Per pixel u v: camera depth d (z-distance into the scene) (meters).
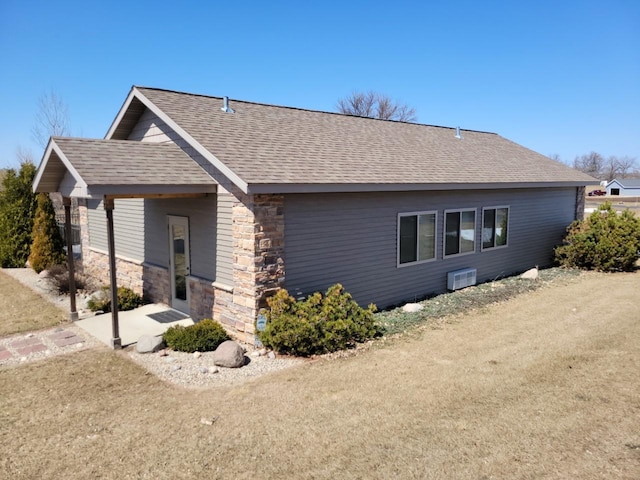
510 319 9.71
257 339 7.99
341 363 7.31
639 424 5.18
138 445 4.94
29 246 16.88
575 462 4.46
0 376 7.00
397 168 10.83
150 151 9.07
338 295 8.43
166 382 6.68
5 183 17.28
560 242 16.61
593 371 6.75
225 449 4.82
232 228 8.37
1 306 11.36
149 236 11.29
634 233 14.75
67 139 8.40
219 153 8.34
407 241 11.05
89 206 14.24
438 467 4.42
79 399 6.15
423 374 6.77
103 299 10.91
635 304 10.75
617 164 113.62
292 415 5.54
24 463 4.64
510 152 17.34
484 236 13.38
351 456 4.64
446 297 11.50
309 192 8.36
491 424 5.22
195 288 9.62
